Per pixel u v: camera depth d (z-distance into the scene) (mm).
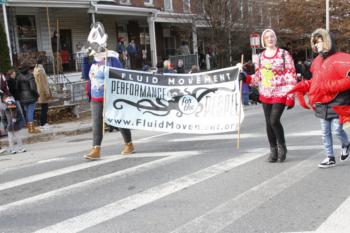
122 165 8141
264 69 7250
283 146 7500
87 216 5461
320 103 6781
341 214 5016
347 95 6637
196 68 20328
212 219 5070
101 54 8641
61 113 16703
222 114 8734
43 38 23000
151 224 5043
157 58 29875
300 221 4879
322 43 6586
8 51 18578
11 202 6332
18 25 22016
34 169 8516
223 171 7160
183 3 28953
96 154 8773
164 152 9094
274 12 34750
